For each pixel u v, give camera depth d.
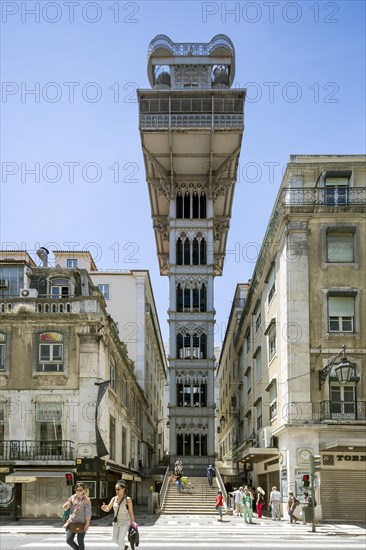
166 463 75.12
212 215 56.47
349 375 29.28
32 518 31.48
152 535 23.97
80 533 13.73
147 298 63.31
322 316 34.09
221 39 54.88
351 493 32.28
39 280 38.06
